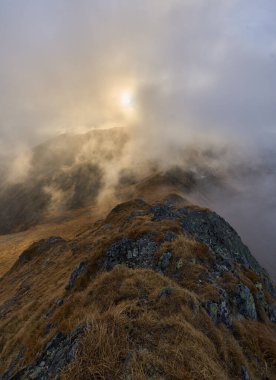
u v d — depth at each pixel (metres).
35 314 16.66
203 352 7.57
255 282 20.45
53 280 26.42
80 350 7.26
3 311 25.16
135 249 18.02
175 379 6.53
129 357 6.90
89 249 30.08
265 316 15.73
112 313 8.43
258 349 10.99
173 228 21.00
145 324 8.16
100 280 12.12
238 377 8.38
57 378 6.91
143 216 28.75
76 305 11.76
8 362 12.66
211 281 13.77
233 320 11.88
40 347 10.51
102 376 6.43
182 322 8.56
